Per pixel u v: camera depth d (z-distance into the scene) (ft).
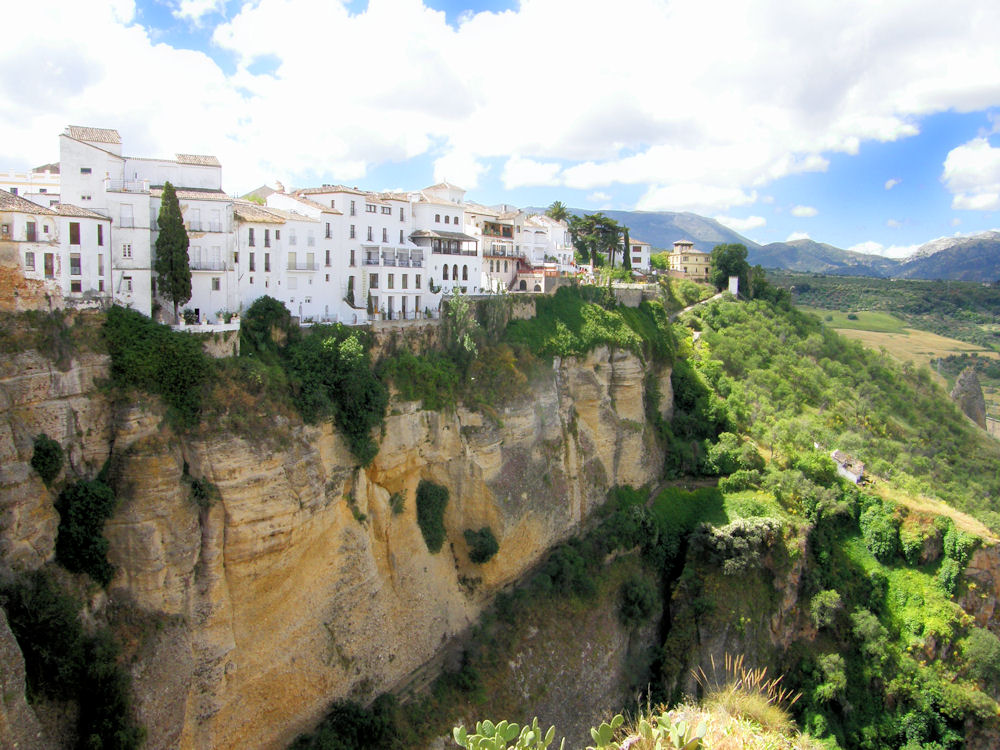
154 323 128.57
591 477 218.38
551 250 331.57
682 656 195.62
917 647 209.36
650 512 220.23
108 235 132.16
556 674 175.63
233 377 132.77
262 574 129.49
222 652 123.24
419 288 210.18
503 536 179.42
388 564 161.27
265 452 129.49
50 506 109.81
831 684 196.85
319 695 139.74
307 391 144.87
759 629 203.62
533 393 198.80
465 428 177.06
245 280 163.43
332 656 142.51
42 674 105.60
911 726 197.98
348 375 151.84
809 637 211.82
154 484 117.60
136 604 115.44
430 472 172.55
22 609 102.94
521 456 189.88
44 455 108.99
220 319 143.43
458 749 149.79
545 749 69.92
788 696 197.36
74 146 136.56
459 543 177.99
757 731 89.86
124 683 108.88
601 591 197.26
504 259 266.36
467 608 175.32
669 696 190.60
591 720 177.47
